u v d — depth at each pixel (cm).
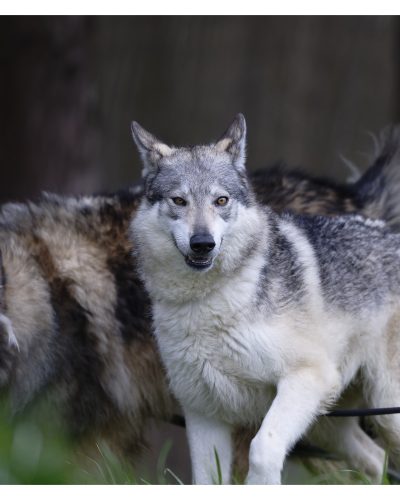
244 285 829
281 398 814
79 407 1037
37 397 1012
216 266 822
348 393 965
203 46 2786
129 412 1080
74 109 1866
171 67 2775
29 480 492
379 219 1088
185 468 1784
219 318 830
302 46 2795
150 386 1087
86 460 1042
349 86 2798
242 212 838
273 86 2791
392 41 2739
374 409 862
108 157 2723
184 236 809
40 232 1068
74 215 1096
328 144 2789
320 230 924
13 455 495
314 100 2797
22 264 1016
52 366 1012
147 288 866
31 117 1836
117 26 2739
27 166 1841
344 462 1049
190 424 887
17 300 989
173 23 2775
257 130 2786
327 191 1151
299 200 1125
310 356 836
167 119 2772
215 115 2786
